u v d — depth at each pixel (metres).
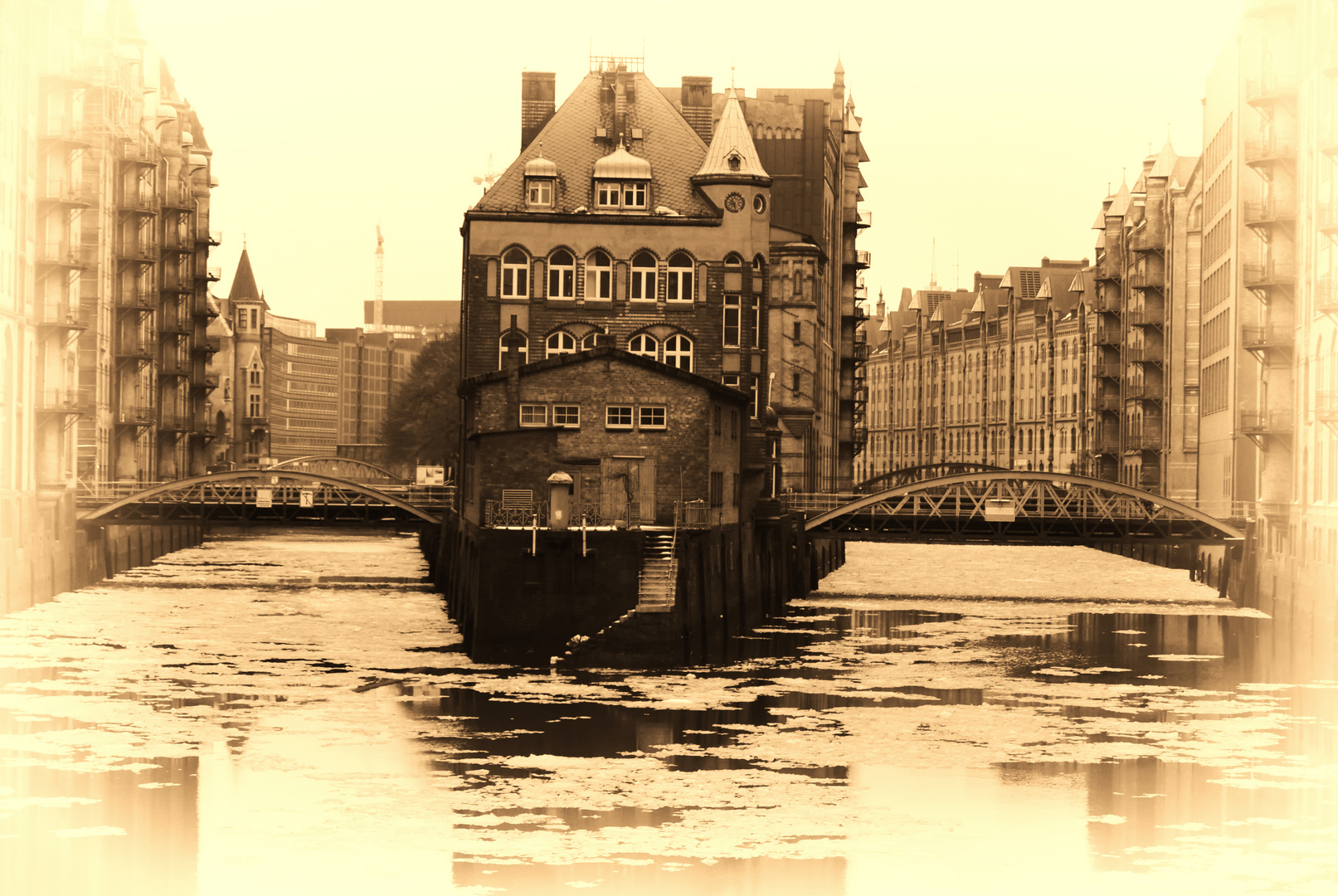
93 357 111.94
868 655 72.94
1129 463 162.38
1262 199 97.44
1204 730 55.69
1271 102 92.44
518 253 95.62
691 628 68.44
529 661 66.06
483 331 95.25
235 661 67.88
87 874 39.03
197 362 160.75
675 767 49.38
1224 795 46.81
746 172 96.50
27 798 45.19
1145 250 148.88
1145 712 59.03
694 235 95.94
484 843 41.62
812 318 115.00
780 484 100.56
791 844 41.84
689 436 72.44
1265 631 84.19
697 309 95.81
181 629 78.75
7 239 85.94
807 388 114.94
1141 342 154.00
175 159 143.88
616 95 98.75
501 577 66.12
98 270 112.75
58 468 95.19
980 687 64.06
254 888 38.34
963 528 104.69
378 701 58.66
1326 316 83.62
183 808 44.34
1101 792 47.00
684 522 72.31
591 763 49.59
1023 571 133.38
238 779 47.34
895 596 104.00
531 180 95.88
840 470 153.25
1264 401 103.25
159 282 140.62
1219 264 126.88
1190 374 138.62
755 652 73.31
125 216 125.00
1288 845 42.16
